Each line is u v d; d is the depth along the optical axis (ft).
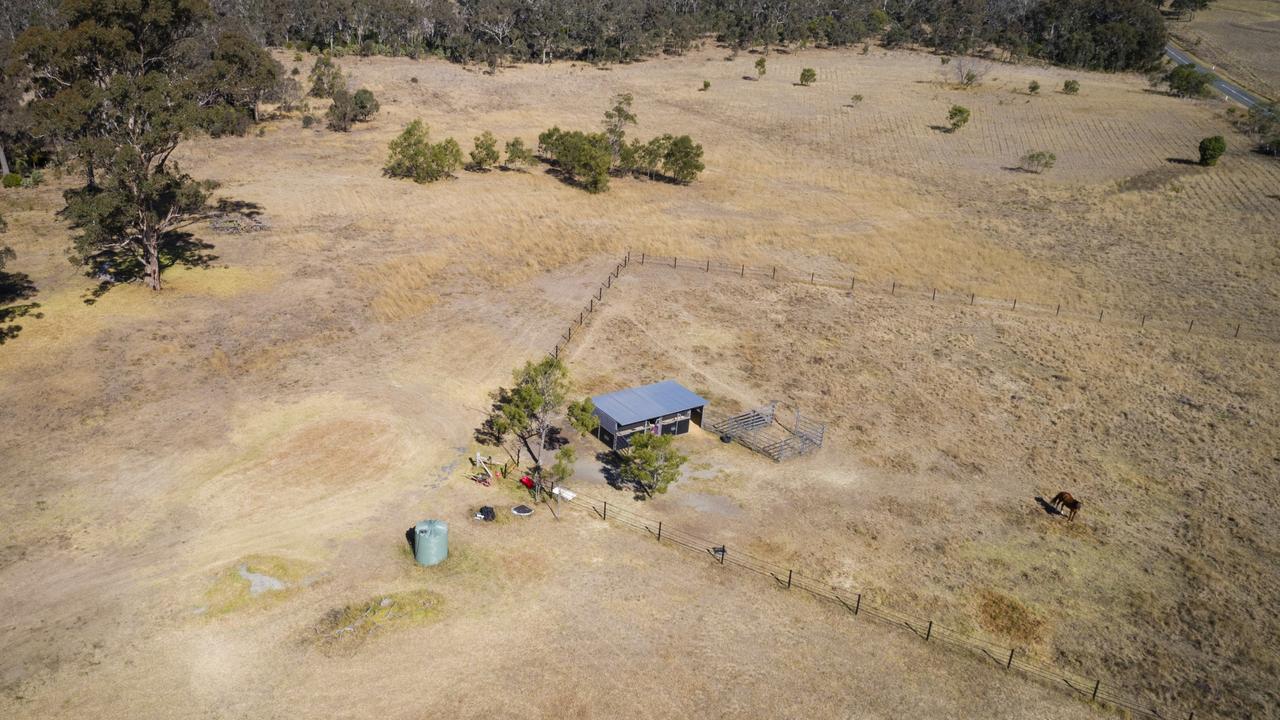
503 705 89.56
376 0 454.81
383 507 119.75
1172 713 94.94
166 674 90.94
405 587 104.88
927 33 580.30
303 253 207.72
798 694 93.61
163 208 225.35
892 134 367.86
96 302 173.78
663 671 95.25
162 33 193.98
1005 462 142.20
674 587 108.68
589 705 90.17
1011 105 415.23
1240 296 218.79
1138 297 216.74
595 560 112.47
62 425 133.39
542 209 254.27
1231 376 177.47
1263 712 95.45
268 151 291.99
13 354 152.35
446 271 204.95
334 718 87.10
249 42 215.51
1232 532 127.13
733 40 533.55
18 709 85.46
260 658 93.66
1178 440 152.15
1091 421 157.07
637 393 144.87
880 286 217.56
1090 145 356.79
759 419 149.07
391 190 259.60
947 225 265.54
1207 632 107.14
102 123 168.04
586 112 379.35
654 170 303.89
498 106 379.14
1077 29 532.73
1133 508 131.85
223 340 163.22
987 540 122.21
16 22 344.69
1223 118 395.55
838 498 129.59
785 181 302.86
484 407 147.95
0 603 98.78
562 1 492.13
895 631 104.06
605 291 200.95
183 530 112.68
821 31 552.00
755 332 185.78
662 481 124.77
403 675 92.58
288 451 131.03
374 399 147.54
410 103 370.73
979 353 182.50
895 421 152.97
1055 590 112.98
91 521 113.09
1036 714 93.66
